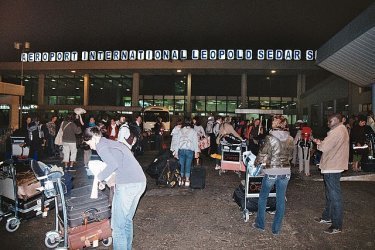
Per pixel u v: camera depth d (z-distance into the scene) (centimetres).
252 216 586
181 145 801
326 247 452
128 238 387
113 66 3953
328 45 1722
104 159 355
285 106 4375
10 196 505
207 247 449
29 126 1091
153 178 852
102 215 420
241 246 453
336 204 501
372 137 1023
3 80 4922
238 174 971
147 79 4616
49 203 534
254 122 1285
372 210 631
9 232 494
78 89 4759
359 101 2208
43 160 1263
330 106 2888
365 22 1255
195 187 792
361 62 1549
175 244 458
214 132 1397
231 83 4478
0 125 2202
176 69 3938
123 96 4678
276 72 3988
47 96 4825
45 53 4091
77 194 428
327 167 505
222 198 711
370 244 463
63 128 1023
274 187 570
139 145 1402
